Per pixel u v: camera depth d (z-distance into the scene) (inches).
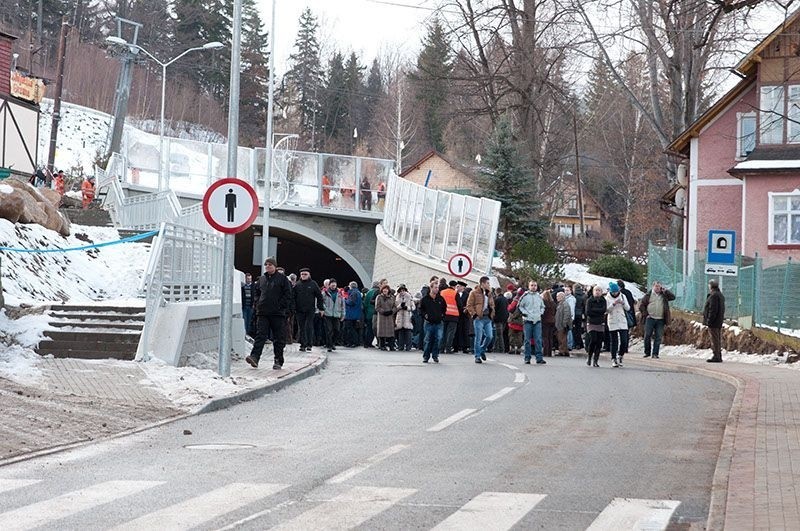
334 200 2267.5
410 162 4335.6
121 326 801.6
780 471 423.5
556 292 1417.3
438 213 1733.5
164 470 431.5
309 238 2298.2
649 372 983.0
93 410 585.6
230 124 764.0
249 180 2249.0
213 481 407.2
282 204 2219.5
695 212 1839.3
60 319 815.7
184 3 5216.5
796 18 749.9
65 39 2464.3
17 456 457.1
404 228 1907.0
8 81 2020.2
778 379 850.1
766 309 1213.1
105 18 5369.1
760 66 1660.9
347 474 423.8
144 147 2277.3
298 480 410.0
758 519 333.4
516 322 1357.0
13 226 1103.6
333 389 771.4
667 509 361.4
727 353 1232.2
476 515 347.9
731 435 530.9
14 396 604.7
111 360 767.7
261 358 994.1
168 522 334.0
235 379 750.5
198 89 5221.5
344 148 5393.7
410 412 634.8
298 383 811.4
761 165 1663.4
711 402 706.2
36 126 2116.1
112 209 1943.9
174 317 807.1
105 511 350.3
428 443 509.4
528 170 2022.6
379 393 744.3
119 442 504.7
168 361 781.9
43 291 1008.9
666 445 508.7
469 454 476.4
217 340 924.0
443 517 344.5
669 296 1219.9
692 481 415.5
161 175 2278.5
